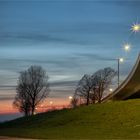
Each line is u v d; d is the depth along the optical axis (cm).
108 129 4575
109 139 3750
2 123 7431
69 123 5469
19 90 12731
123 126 4634
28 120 6794
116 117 5191
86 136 4084
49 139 3903
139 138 3794
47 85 12988
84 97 13088
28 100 12556
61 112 6450
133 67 6981
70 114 5950
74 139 3816
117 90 8594
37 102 12631
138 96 9069
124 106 5681
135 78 7356
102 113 5544
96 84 12938
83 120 5422
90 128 4791
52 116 6353
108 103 6109
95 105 6172
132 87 8106
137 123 4659
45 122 5975
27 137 4212
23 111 12538
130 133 4162
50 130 5009
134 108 5447
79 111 5984
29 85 12688
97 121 5206
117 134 4147
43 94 12850
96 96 12825
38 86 12769
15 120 7400
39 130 5122
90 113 5712
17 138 4138
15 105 12788
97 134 4228
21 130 5338
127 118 5028
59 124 5575
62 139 3856
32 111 12500
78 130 4722
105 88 12900
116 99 9544
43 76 16862
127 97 9256
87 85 13025
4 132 5100
